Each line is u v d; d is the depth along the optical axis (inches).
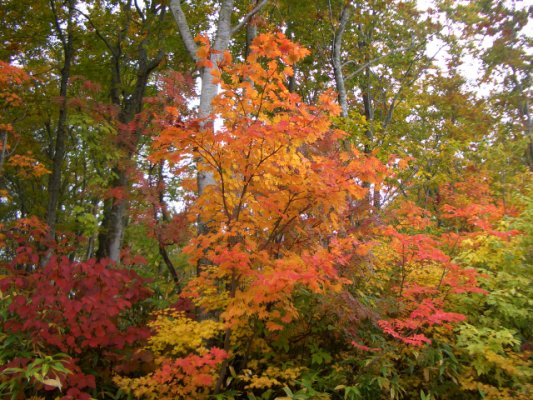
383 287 186.2
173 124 131.6
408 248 175.3
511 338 143.8
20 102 390.0
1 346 147.1
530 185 244.7
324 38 487.2
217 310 173.3
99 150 338.6
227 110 134.5
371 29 547.8
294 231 156.6
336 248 146.1
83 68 477.7
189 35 239.6
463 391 151.3
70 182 650.8
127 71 544.1
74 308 144.7
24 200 608.4
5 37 447.2
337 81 418.3
